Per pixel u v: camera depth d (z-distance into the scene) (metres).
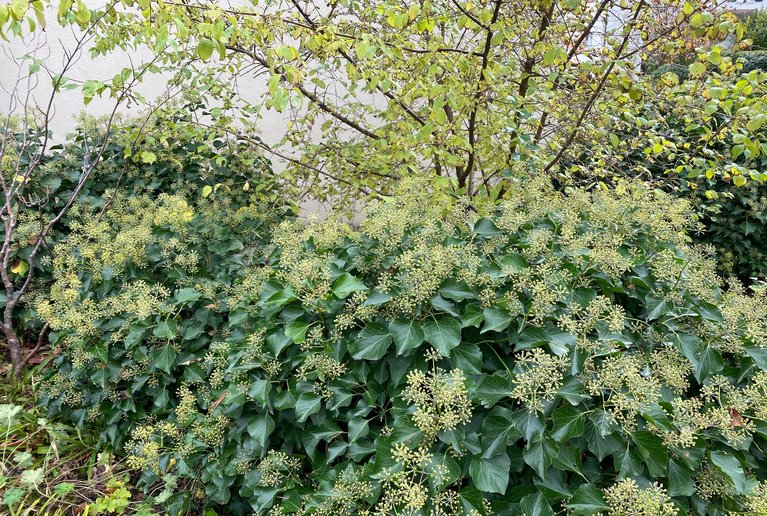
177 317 2.44
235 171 3.97
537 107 3.41
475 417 1.53
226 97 3.65
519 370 1.58
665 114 4.31
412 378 1.44
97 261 2.73
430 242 1.98
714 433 1.48
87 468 2.43
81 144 3.92
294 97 2.13
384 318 1.79
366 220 2.12
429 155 3.01
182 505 2.11
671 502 1.24
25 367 3.03
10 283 2.93
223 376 2.11
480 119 3.31
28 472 2.25
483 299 1.67
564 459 1.39
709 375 1.62
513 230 2.00
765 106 2.68
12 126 3.50
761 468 1.58
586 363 1.50
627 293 1.77
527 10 3.46
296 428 1.91
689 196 4.21
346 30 3.24
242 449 1.94
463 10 2.98
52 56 4.91
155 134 3.56
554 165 3.49
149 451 2.06
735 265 4.55
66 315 2.35
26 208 3.25
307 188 4.12
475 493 1.38
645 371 1.60
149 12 2.44
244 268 2.77
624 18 3.62
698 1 2.94
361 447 1.62
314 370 1.80
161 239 2.74
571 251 1.79
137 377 2.40
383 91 2.98
